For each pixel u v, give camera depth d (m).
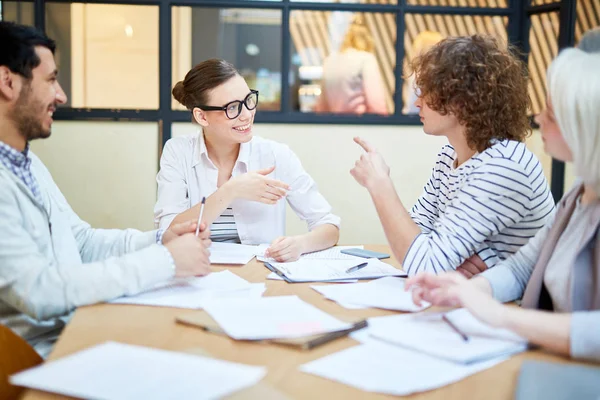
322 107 3.99
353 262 1.81
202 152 2.32
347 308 1.33
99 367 0.92
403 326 1.17
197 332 1.15
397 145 3.55
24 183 1.42
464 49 1.59
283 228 2.37
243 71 5.15
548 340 1.02
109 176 3.48
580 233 1.23
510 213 1.54
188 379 0.87
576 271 1.18
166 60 3.41
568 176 3.24
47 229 1.47
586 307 1.18
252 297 1.40
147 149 3.47
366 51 3.88
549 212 1.62
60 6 4.16
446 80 1.58
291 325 1.15
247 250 1.98
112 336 1.12
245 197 2.04
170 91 3.44
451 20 4.01
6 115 1.44
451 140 1.70
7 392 1.12
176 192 2.29
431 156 3.58
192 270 1.43
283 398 0.85
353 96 3.90
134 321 1.22
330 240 2.10
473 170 1.59
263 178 2.05
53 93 1.48
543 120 1.21
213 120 2.21
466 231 1.52
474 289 1.13
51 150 3.45
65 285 1.31
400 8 3.48
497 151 1.57
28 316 1.39
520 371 0.92
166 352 0.98
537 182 1.57
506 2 3.49
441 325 1.18
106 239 1.79
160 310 1.30
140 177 3.48
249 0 3.40
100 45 4.30
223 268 1.74
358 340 1.11
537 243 1.41
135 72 4.39
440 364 0.99
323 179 3.53
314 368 0.97
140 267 1.37
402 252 1.54
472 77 1.58
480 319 1.08
